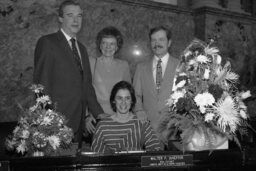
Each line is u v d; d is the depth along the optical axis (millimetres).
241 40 6473
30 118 2578
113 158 2188
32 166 2129
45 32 4562
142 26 5461
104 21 5094
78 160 2162
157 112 3658
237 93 2588
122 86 3055
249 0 7070
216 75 2535
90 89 3646
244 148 2426
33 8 4465
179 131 2711
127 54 5328
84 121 3592
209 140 2385
